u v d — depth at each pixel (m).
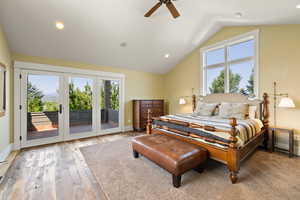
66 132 3.80
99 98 4.39
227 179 1.94
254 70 3.34
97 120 4.35
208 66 4.38
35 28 2.75
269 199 1.56
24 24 2.63
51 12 2.53
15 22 2.56
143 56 4.41
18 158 2.67
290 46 2.87
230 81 3.91
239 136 1.98
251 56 3.48
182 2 2.75
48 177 2.03
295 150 2.79
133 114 5.13
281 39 2.97
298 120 2.79
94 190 1.75
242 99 3.48
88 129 4.18
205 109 3.56
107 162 2.49
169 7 2.31
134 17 2.96
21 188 1.78
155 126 3.22
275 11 2.52
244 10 2.73
